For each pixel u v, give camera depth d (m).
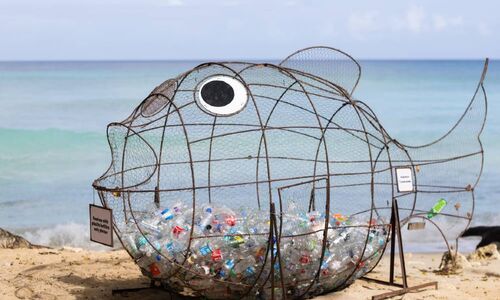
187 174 14.10
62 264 9.60
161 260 7.09
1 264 9.70
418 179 11.58
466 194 12.31
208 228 7.05
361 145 13.70
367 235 7.36
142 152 8.06
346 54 9.24
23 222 16.20
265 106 9.49
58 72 72.69
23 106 36.66
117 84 51.84
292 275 7.11
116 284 8.41
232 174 14.66
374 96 43.41
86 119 31.89
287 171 15.12
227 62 7.52
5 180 20.33
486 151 24.64
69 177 20.75
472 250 13.02
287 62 9.12
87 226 16.02
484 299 7.89
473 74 65.88
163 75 64.81
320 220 7.42
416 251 12.73
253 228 7.08
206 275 6.93
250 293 7.14
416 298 7.66
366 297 7.68
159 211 7.48
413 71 72.38
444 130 30.69
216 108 7.40
